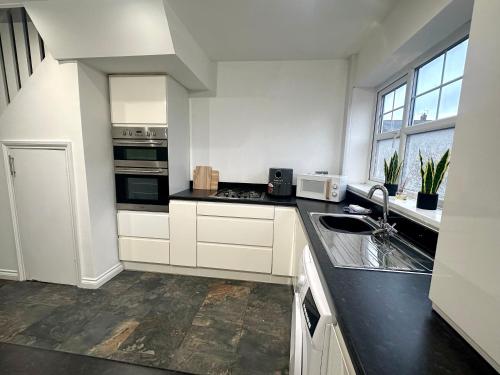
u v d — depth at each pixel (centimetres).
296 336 101
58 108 202
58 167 209
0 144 213
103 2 159
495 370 52
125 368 143
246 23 190
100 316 186
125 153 238
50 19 170
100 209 226
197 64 229
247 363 148
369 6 165
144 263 259
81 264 222
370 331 62
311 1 162
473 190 57
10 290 218
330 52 245
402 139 196
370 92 253
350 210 194
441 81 157
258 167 289
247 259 240
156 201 243
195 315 190
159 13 161
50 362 146
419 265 105
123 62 198
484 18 56
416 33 139
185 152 279
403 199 167
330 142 276
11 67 212
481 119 55
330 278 90
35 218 221
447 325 66
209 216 239
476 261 55
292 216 229
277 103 277
